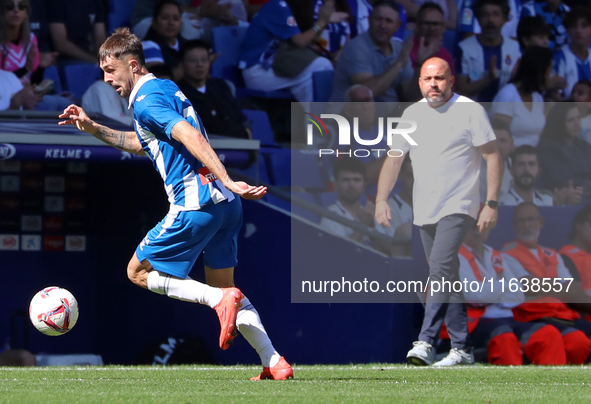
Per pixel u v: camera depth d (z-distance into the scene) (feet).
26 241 70.38
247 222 70.49
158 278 36.04
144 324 70.33
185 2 76.28
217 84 76.07
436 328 67.62
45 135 60.80
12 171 70.49
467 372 52.85
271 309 70.08
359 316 70.90
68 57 74.08
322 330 70.49
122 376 45.55
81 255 71.51
